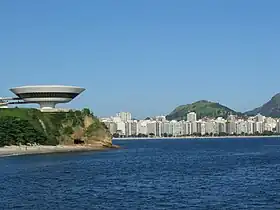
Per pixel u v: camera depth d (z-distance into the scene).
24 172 82.69
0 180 69.06
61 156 140.50
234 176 75.88
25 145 173.12
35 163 107.38
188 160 121.62
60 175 77.38
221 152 170.88
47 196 52.44
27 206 45.69
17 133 171.50
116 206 45.97
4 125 168.00
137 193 55.12
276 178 72.19
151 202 48.50
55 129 198.12
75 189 58.69
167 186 62.19
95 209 44.25
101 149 198.50
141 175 78.31
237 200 49.44
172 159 126.62
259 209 44.19
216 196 52.53
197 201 49.03
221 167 95.81
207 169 90.69
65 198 50.97
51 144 189.50
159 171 86.50
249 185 62.72
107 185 63.22
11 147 164.62
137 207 45.41
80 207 45.28
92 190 57.81
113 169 91.00
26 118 191.12
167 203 47.84
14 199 50.12
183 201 49.06
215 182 66.88
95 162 112.19
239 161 115.88
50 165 100.69
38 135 182.88
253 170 87.50
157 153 165.12
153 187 61.12
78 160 120.25
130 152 173.00
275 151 176.12
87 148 195.00
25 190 57.50
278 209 44.16
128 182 67.00
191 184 64.44
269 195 52.78
